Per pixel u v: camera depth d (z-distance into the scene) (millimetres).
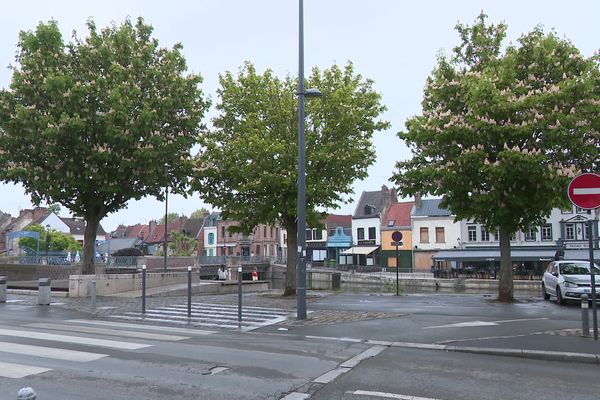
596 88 18281
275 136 20047
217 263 59031
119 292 22812
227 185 21500
